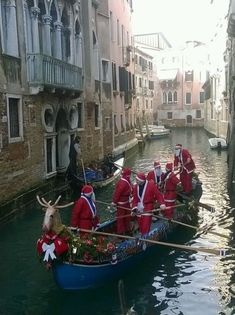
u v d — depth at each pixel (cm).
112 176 1656
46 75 1373
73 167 1481
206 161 2366
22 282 788
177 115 5744
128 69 3119
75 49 1786
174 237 1028
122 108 2791
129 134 3038
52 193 1463
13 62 1233
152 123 5484
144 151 3039
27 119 1323
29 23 1378
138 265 862
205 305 704
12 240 1005
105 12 2247
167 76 5700
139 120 3688
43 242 704
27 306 705
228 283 783
